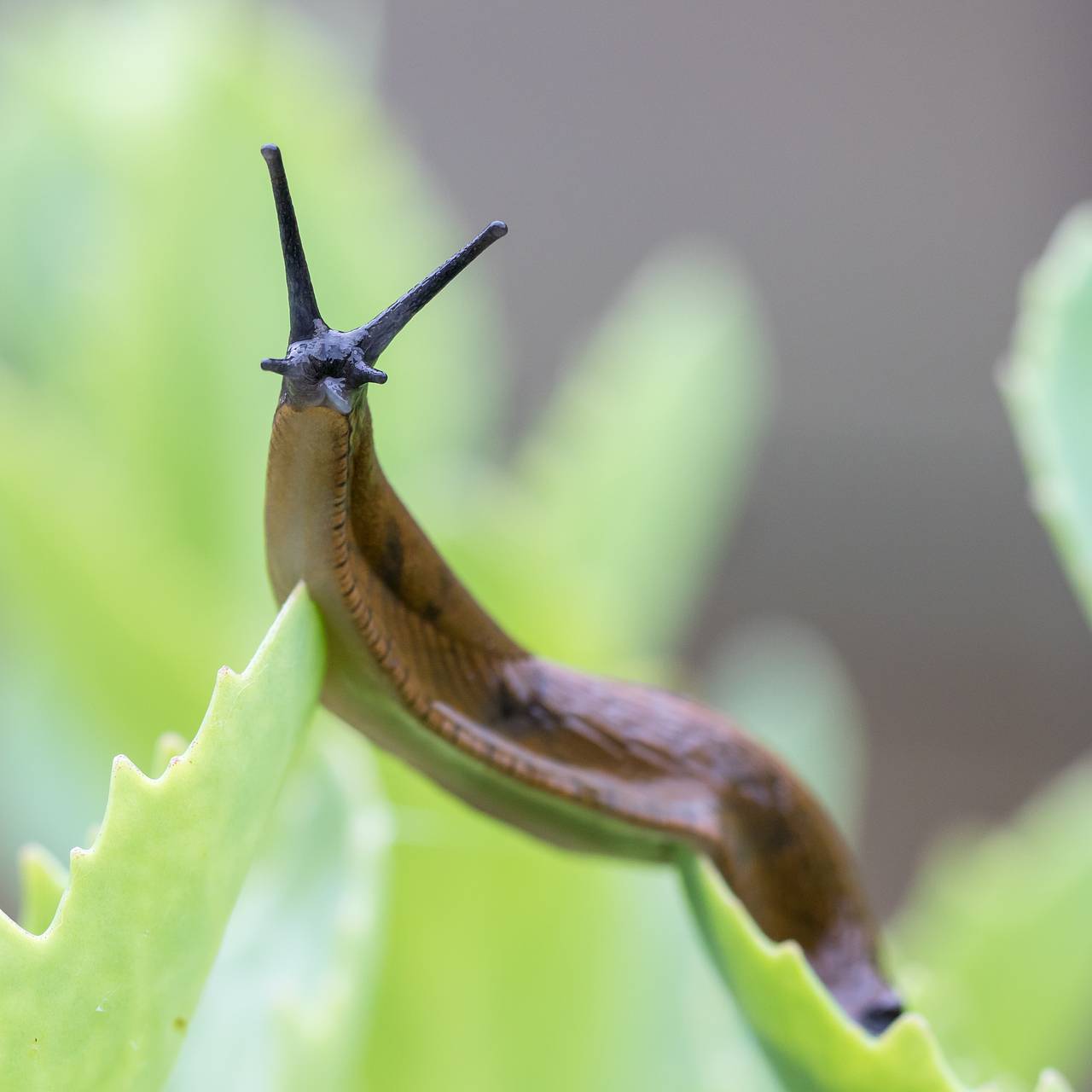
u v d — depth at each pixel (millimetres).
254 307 285
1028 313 234
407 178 297
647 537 300
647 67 722
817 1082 210
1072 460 230
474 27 698
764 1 724
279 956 233
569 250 720
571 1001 252
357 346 223
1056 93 721
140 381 283
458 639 232
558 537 292
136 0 295
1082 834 266
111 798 197
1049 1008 263
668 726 239
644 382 305
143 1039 199
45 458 265
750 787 239
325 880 235
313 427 216
